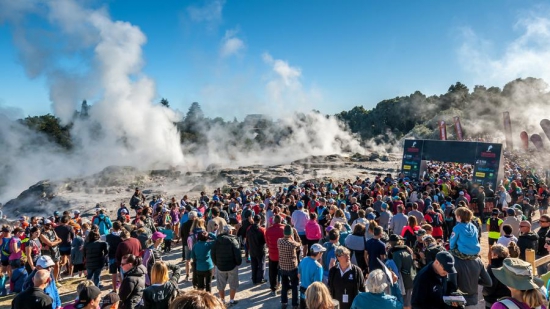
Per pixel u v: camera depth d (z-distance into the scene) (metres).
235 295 9.28
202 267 8.20
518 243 7.73
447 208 13.53
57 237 10.71
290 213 14.70
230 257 8.27
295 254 8.00
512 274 3.96
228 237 8.30
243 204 17.41
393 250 6.59
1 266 10.25
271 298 9.01
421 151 27.64
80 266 10.24
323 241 11.98
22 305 5.13
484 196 17.59
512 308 3.82
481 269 5.49
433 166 36.78
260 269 10.12
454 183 19.67
